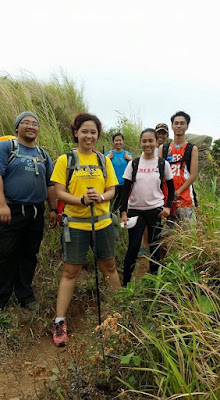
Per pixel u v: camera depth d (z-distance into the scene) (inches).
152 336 92.9
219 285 113.7
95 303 149.3
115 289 138.4
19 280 144.4
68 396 89.0
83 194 129.0
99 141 325.4
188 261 125.3
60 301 130.7
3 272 138.1
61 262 170.9
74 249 129.6
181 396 78.5
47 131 214.7
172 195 154.5
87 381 93.0
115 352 96.3
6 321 130.3
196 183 209.5
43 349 124.1
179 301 101.5
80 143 131.0
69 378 94.3
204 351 88.1
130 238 152.8
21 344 123.3
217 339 88.6
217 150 282.7
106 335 93.1
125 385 92.5
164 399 77.4
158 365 92.0
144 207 151.2
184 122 164.9
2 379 107.1
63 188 129.6
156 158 153.2
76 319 142.5
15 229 135.8
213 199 172.2
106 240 134.1
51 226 153.2
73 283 133.4
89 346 104.3
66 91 362.0
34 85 281.6
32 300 145.3
